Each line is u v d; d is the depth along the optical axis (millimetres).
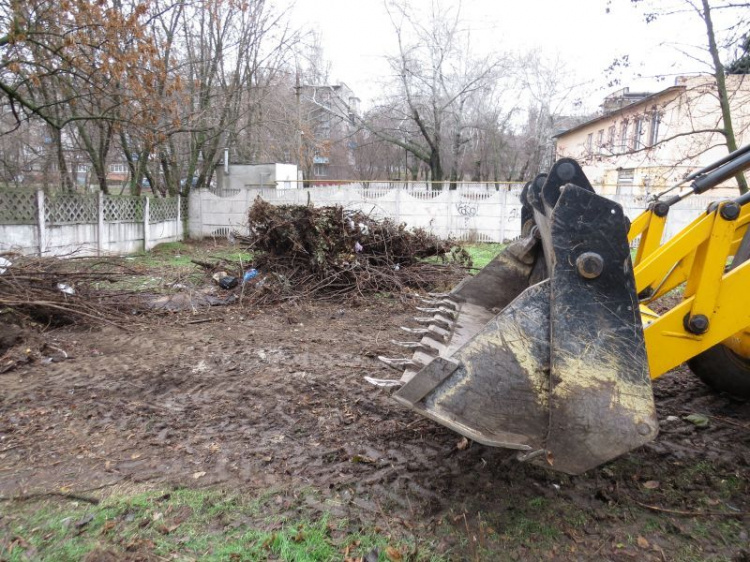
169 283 8258
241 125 22625
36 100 13125
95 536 2301
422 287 8359
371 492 2629
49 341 5297
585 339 2062
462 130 29672
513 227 17141
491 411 2141
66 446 3154
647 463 2904
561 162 2457
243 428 3395
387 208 17641
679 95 9578
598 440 2055
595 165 16203
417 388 2168
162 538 2285
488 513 2447
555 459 2086
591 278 2057
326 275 7836
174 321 6238
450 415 2152
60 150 14195
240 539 2277
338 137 39938
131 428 3408
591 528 2340
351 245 8328
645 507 2496
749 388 3582
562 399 2066
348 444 3137
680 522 2387
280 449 3100
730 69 9258
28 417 3572
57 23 10078
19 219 9984
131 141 16047
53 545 2238
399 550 2176
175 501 2559
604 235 2047
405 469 2846
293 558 2150
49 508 2512
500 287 3551
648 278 2564
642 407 2031
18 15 9117
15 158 17156
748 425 3402
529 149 35594
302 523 2375
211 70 18359
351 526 2359
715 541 2252
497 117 34031
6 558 2145
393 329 6043
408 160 44469
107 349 5129
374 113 28625
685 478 2756
